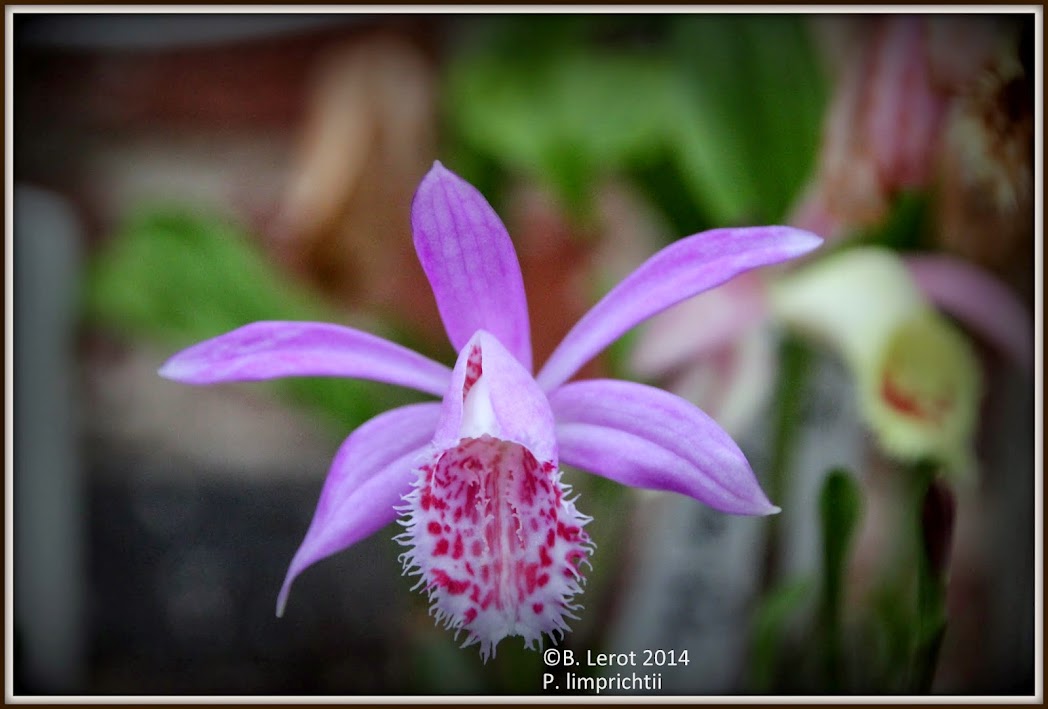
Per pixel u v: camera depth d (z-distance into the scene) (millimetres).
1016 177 291
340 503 263
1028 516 292
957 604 292
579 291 290
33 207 293
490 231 260
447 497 267
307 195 293
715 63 282
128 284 288
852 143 288
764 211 284
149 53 295
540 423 255
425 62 290
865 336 290
